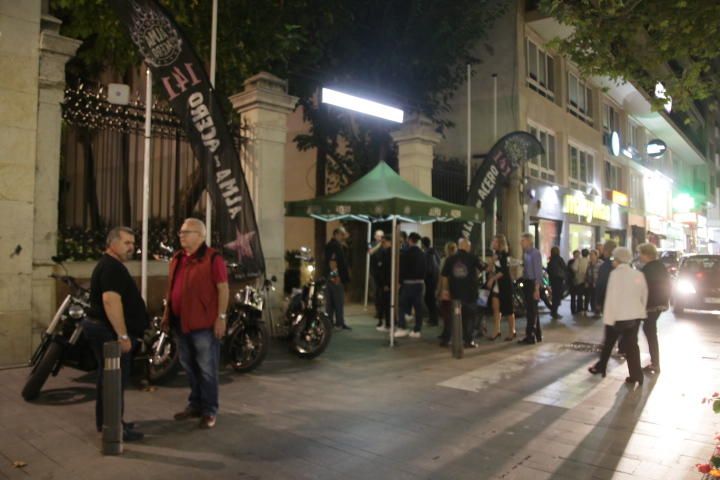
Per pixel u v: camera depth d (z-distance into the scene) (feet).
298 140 49.42
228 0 33.12
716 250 164.55
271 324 30.63
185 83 25.21
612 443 15.65
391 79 46.62
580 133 70.95
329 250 34.76
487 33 55.72
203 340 16.48
